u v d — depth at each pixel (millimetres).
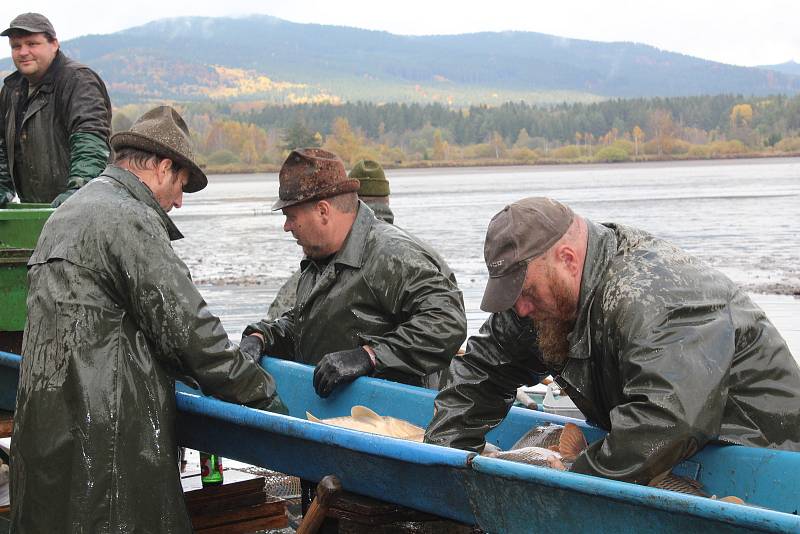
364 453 4133
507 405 4746
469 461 3740
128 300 4531
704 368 3676
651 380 3658
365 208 5848
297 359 6078
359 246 5723
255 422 4527
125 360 4492
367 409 5207
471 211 39938
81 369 4418
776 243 24703
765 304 15492
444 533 4402
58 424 4410
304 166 5641
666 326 3729
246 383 4828
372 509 4242
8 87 7465
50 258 4535
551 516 3629
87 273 4488
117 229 4520
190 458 7750
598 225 4062
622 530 3430
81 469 4371
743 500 4027
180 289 4562
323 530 4543
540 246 3904
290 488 6844
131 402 4465
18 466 4512
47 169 7312
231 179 134125
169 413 4617
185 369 4699
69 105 7180
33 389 4473
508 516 3783
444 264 5812
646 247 3941
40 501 4434
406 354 5512
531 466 3596
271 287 18703
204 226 35062
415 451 3914
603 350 3928
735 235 27062
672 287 3791
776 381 4004
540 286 3939
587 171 124750
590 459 3803
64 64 7281
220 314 15430
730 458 4070
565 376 4105
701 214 34906
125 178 4684
